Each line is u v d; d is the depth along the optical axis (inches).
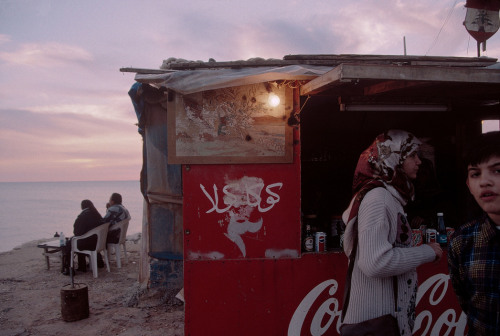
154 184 211.9
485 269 52.8
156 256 215.9
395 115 170.9
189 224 120.7
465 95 124.3
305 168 169.2
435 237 134.1
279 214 122.0
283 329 122.0
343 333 78.8
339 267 123.6
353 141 172.7
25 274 289.1
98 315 199.3
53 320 193.9
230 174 121.1
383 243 75.4
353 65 83.6
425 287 127.5
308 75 113.9
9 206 2913.4
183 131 119.6
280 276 121.6
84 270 291.6
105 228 282.8
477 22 153.5
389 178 82.2
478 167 52.7
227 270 120.9
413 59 145.9
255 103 120.5
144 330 179.5
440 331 128.4
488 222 53.6
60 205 3058.6
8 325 188.2
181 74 117.8
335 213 168.4
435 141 173.2
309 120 167.8
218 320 121.0
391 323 75.5
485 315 53.1
